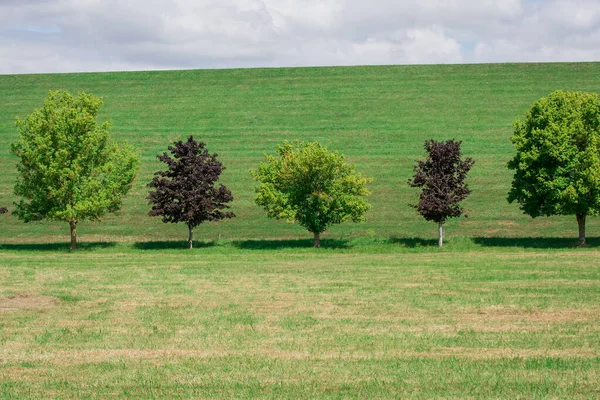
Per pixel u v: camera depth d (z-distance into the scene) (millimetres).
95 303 25656
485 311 23250
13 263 40812
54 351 18094
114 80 110312
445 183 49625
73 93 103500
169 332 20391
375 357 17000
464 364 16125
